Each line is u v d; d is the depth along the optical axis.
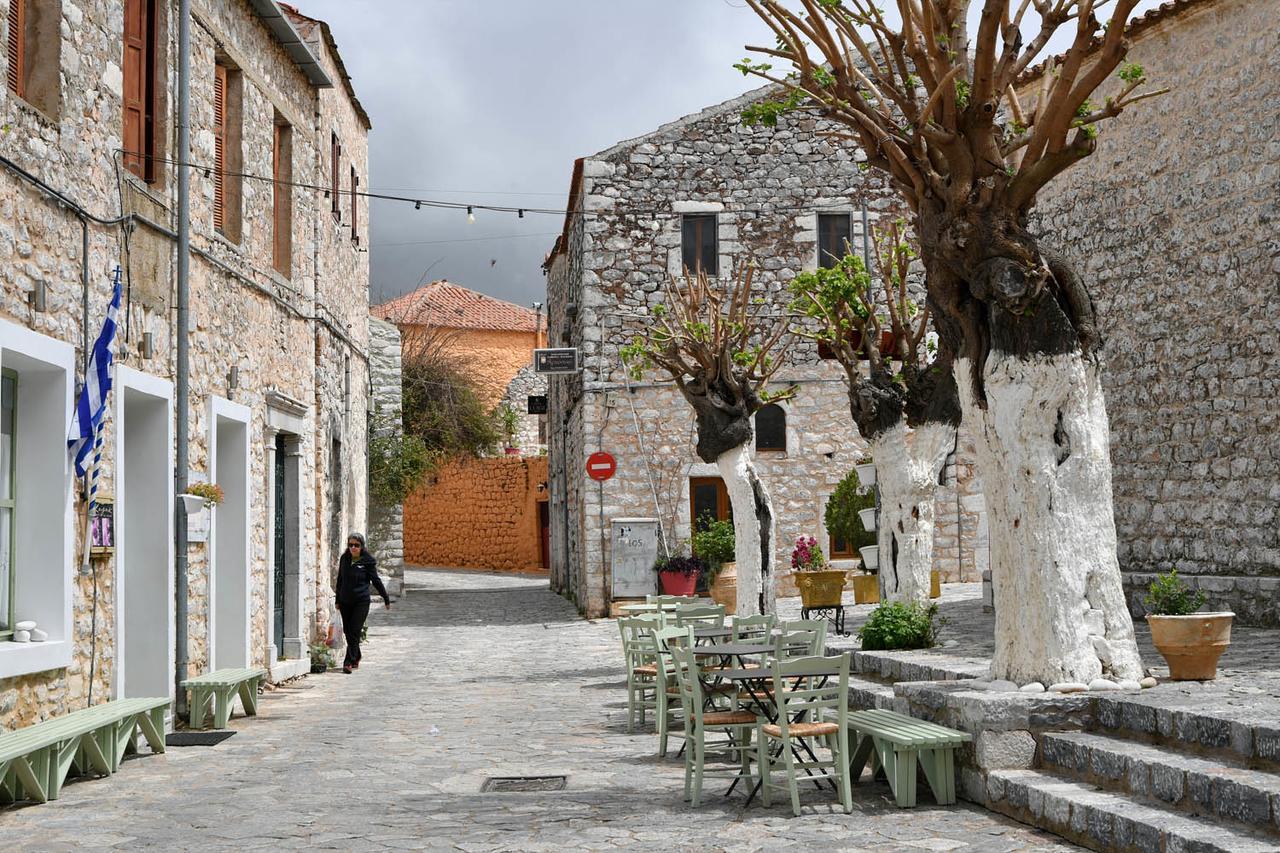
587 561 22.28
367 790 7.68
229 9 12.51
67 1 8.72
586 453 22.38
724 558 21.42
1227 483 13.00
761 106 8.46
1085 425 7.24
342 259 18.56
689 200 22.58
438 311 43.44
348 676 14.77
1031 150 7.26
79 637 8.67
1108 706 6.69
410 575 37.09
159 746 9.20
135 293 9.84
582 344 22.84
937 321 7.90
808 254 22.55
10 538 8.30
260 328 13.41
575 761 8.67
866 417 12.22
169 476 10.46
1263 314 12.49
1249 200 12.66
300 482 15.11
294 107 15.02
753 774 7.28
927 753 6.92
